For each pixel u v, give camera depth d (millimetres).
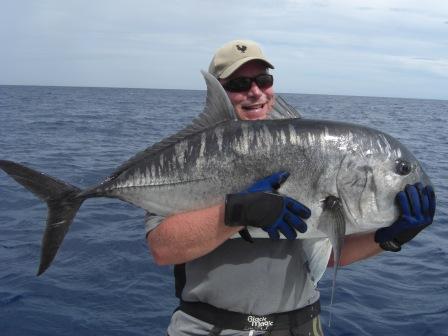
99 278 5793
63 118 35438
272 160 2861
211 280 2990
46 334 4570
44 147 18625
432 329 4812
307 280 3102
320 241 3043
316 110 60031
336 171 2840
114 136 24250
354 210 2877
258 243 2986
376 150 2871
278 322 2975
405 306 5332
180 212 2971
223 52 3266
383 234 3010
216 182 2896
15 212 8594
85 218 8234
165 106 67000
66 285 5566
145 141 22453
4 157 15547
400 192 2854
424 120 50750
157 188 2977
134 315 4984
